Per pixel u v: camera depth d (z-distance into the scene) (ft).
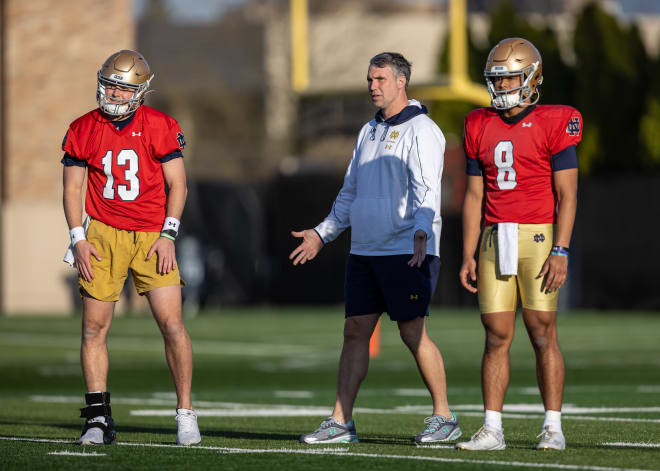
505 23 358.64
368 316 84.74
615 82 335.67
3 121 316.60
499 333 78.13
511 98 76.48
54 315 303.68
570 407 109.70
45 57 318.45
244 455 74.18
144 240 82.43
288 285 373.40
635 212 328.70
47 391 138.62
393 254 83.56
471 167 79.10
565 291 335.67
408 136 83.76
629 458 71.92
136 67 80.69
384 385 143.95
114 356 192.13
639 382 144.36
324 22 523.29
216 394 131.23
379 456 73.31
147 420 102.53
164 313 81.87
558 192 77.15
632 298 328.90
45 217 317.42
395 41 522.06
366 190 84.74
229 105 608.19
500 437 77.56
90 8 322.96
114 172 81.71
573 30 345.72
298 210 371.15
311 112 538.47
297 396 127.95
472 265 79.20
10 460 71.77
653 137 332.19
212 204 363.35
